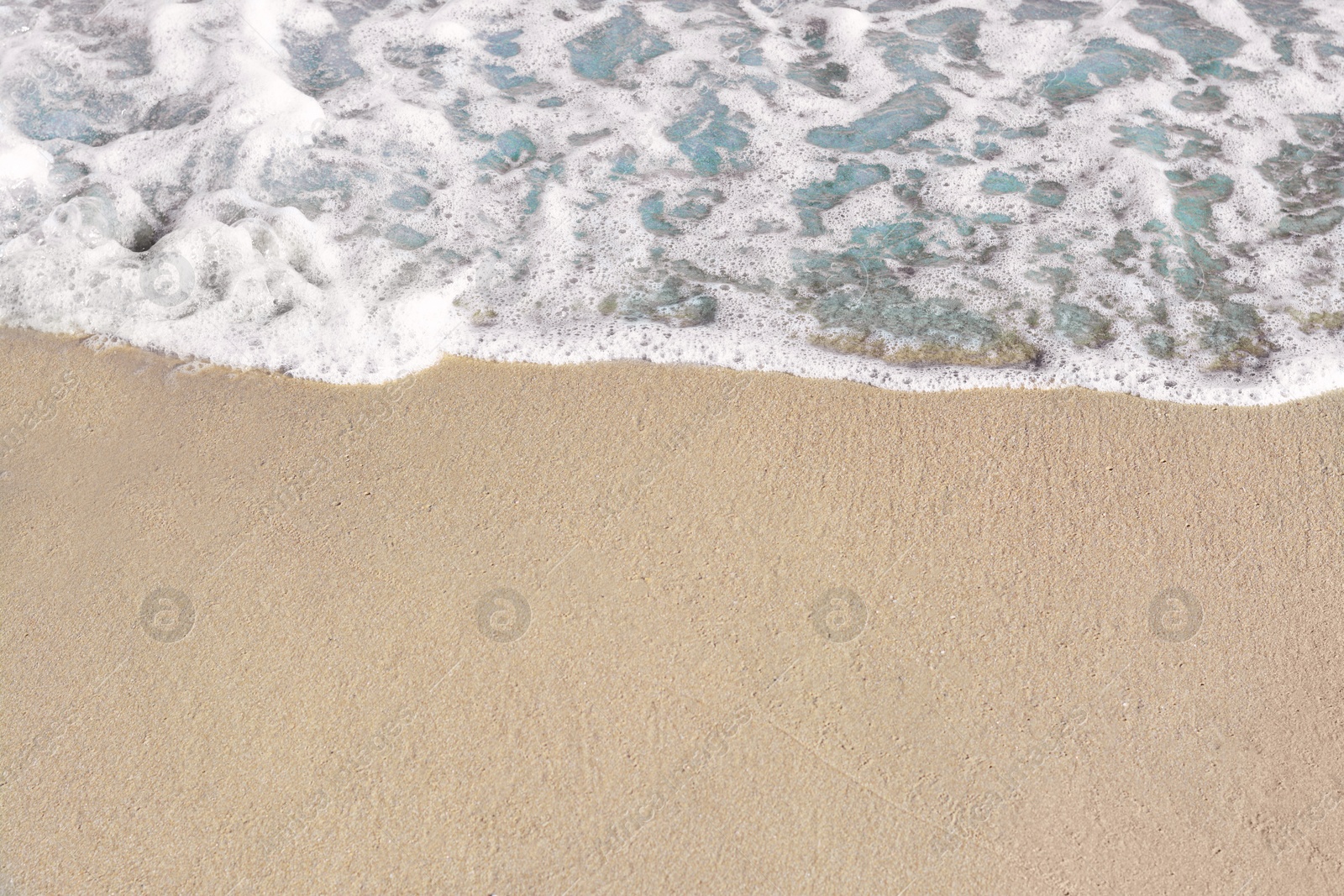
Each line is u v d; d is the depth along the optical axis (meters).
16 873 2.43
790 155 4.07
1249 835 2.50
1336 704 2.68
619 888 2.41
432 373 3.30
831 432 3.13
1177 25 4.57
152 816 2.49
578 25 4.57
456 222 3.80
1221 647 2.75
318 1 4.61
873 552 2.88
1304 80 4.32
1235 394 3.26
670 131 4.16
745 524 2.92
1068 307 3.54
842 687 2.67
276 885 2.41
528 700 2.64
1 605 2.79
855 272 3.67
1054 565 2.87
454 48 4.46
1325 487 3.03
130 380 3.27
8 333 3.38
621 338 3.40
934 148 4.10
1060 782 2.56
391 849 2.45
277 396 3.23
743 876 2.42
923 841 2.47
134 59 4.26
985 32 4.58
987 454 3.08
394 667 2.69
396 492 3.00
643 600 2.79
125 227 3.69
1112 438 3.13
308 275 3.58
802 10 4.68
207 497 2.99
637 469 3.04
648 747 2.58
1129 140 4.11
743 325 3.46
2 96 4.09
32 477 3.03
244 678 2.68
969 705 2.65
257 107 4.06
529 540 2.89
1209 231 3.79
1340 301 3.55
